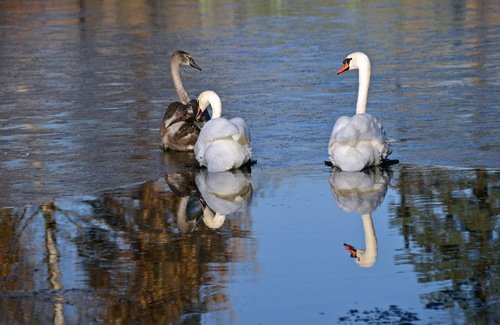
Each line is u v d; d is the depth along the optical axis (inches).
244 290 409.7
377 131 600.7
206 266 440.1
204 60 1139.9
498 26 1365.7
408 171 595.8
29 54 1250.0
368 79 653.9
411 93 870.4
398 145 666.2
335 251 454.6
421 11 1643.7
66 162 649.0
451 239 464.1
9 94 939.3
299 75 1000.2
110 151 680.4
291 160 639.8
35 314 390.6
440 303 388.8
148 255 458.3
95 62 1151.6
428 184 562.9
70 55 1226.6
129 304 398.0
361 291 404.2
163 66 1098.1
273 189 567.2
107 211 532.7
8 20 1758.1
